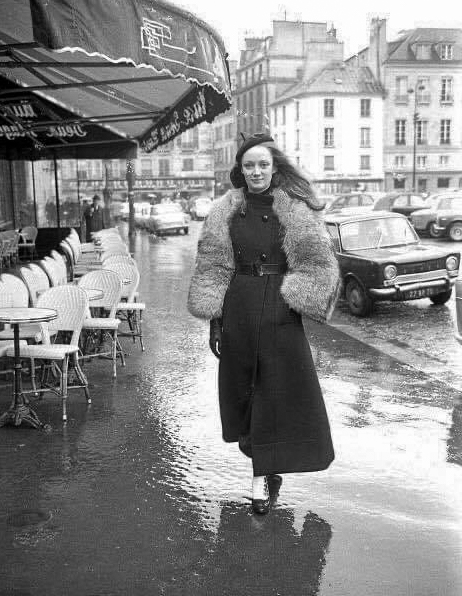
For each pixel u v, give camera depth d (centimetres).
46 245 2138
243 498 436
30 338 686
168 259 2227
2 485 454
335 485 456
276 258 406
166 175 7988
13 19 604
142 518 408
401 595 328
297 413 405
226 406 423
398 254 1186
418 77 7025
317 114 6769
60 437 548
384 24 6944
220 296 414
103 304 768
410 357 853
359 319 1152
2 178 1969
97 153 1410
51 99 1095
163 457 505
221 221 413
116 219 4838
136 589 333
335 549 372
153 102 1035
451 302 1312
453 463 496
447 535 387
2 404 631
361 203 3434
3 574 345
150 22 479
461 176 7212
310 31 7888
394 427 577
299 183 406
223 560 360
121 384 709
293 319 406
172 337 962
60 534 388
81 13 414
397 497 438
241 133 412
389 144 7062
